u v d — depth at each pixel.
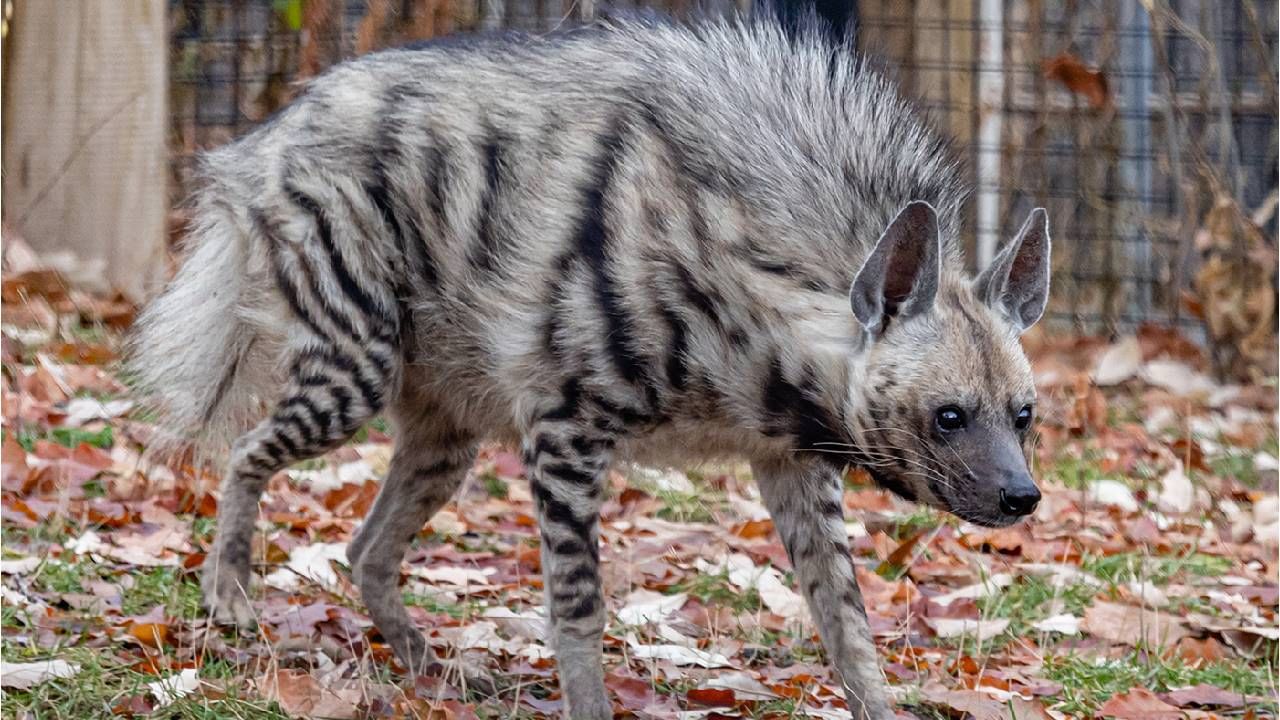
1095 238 16.41
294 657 8.12
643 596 9.48
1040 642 9.28
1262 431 14.05
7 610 8.21
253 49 14.94
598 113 7.80
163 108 14.20
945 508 7.14
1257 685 8.72
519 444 8.30
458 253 7.90
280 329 8.17
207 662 7.91
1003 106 15.63
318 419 8.05
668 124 7.69
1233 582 10.49
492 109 7.96
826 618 7.68
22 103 14.03
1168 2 16.73
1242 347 15.55
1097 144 16.03
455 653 8.20
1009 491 6.86
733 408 7.49
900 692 8.18
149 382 8.95
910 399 7.01
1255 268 15.48
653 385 7.48
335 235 7.98
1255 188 17.88
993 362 7.00
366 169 8.00
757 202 7.50
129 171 14.09
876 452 7.19
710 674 8.34
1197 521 11.80
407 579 9.59
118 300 13.77
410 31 14.02
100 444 11.10
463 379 8.11
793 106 7.78
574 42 8.11
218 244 8.45
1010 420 7.04
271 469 8.30
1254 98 17.22
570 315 7.52
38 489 10.17
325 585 9.33
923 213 6.95
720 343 7.42
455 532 10.51
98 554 9.22
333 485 11.08
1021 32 15.91
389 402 8.16
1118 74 16.27
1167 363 15.39
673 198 7.51
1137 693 8.23
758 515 11.26
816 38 8.16
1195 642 9.28
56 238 14.13
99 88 14.05
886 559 10.38
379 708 7.56
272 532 10.02
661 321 7.41
